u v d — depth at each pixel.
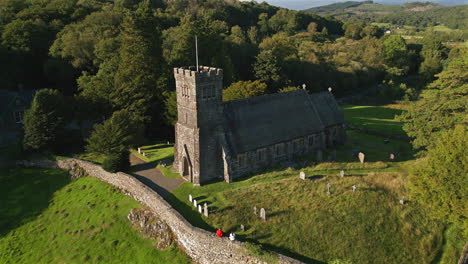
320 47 155.25
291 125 57.94
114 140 54.12
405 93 120.00
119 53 81.25
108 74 77.31
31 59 96.38
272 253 35.22
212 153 49.94
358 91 134.75
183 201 45.47
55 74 91.38
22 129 64.62
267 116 55.91
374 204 45.03
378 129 81.12
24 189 56.03
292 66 119.88
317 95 65.69
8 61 91.25
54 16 108.38
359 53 152.12
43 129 61.72
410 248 40.09
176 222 40.88
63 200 52.91
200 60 91.44
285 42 125.38
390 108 108.25
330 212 42.88
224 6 155.62
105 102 68.44
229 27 144.38
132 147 60.22
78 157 61.88
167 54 93.44
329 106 66.19
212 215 41.91
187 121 49.47
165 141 72.25
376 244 39.62
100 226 45.69
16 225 48.59
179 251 40.19
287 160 57.62
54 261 41.75
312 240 39.09
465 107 52.12
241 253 36.22
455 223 40.59
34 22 97.75
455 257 39.59
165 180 51.66
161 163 57.59
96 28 94.00
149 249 41.28
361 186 48.03
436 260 39.50
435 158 41.78
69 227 46.97
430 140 53.25
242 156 51.66
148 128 73.00
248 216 41.88
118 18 101.75
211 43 94.25
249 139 52.34
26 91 85.12
